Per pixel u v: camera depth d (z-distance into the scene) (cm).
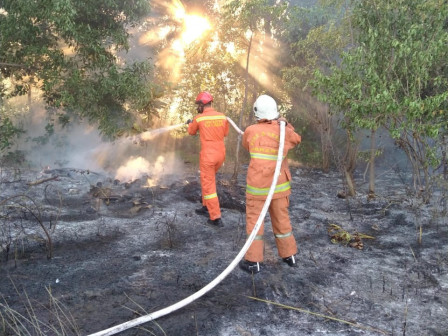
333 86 610
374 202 689
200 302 364
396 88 589
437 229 560
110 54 843
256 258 413
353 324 340
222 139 560
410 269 445
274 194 411
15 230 509
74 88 808
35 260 436
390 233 554
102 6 828
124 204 634
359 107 587
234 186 755
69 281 395
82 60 822
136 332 318
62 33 774
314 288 396
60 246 473
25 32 760
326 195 746
